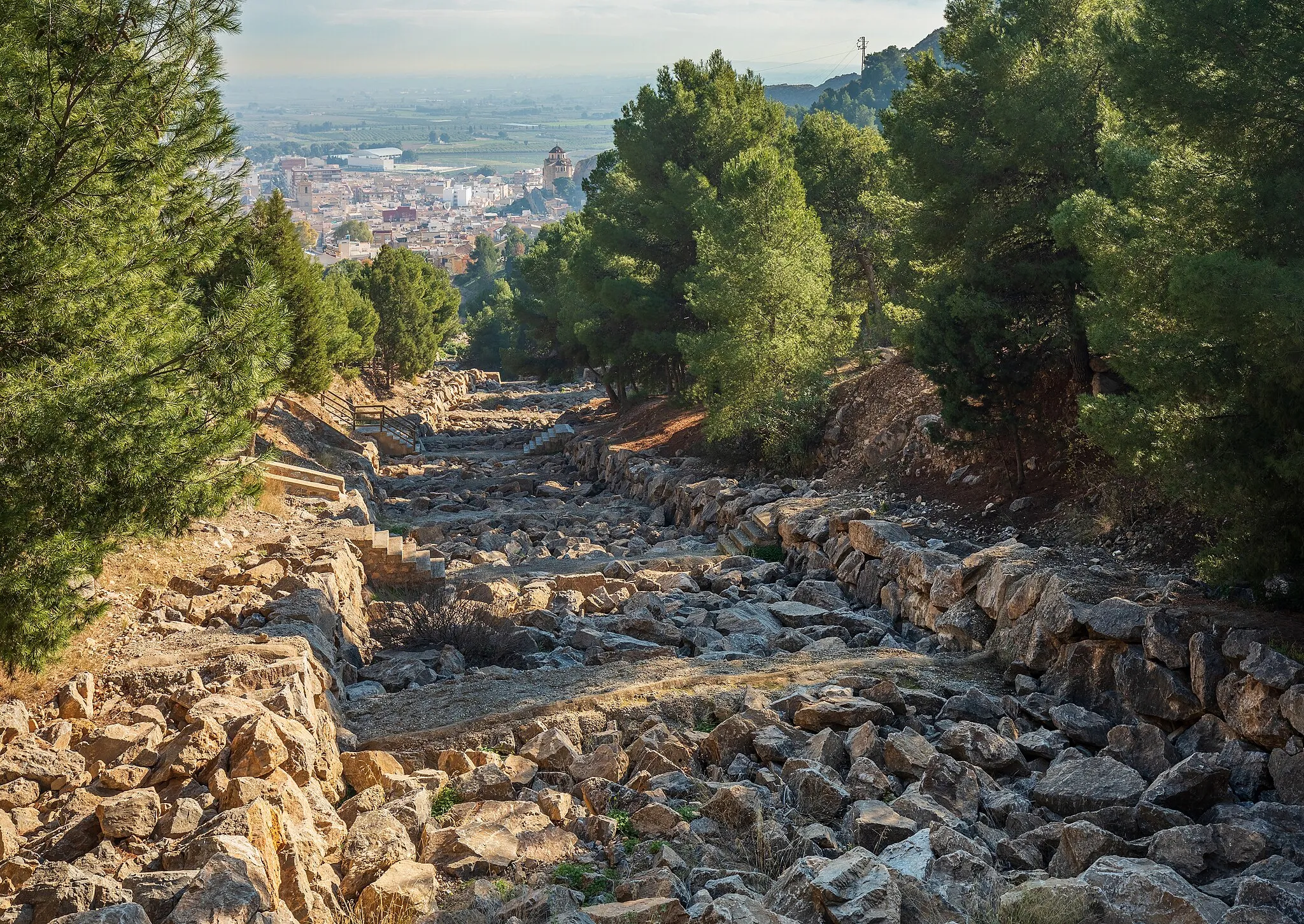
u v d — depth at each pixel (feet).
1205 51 39.04
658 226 124.26
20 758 30.35
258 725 31.65
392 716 41.88
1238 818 30.42
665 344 124.67
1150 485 55.21
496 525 96.22
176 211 36.58
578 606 62.69
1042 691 42.88
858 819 30.76
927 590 55.26
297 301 106.22
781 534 74.64
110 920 21.54
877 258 118.01
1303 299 33.09
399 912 26.32
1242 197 37.35
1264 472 37.45
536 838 30.83
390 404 197.77
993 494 67.72
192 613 46.78
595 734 39.47
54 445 29.22
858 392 90.38
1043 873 28.73
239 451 36.42
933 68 71.92
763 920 24.35
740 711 41.32
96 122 31.91
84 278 32.27
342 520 75.41
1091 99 63.21
